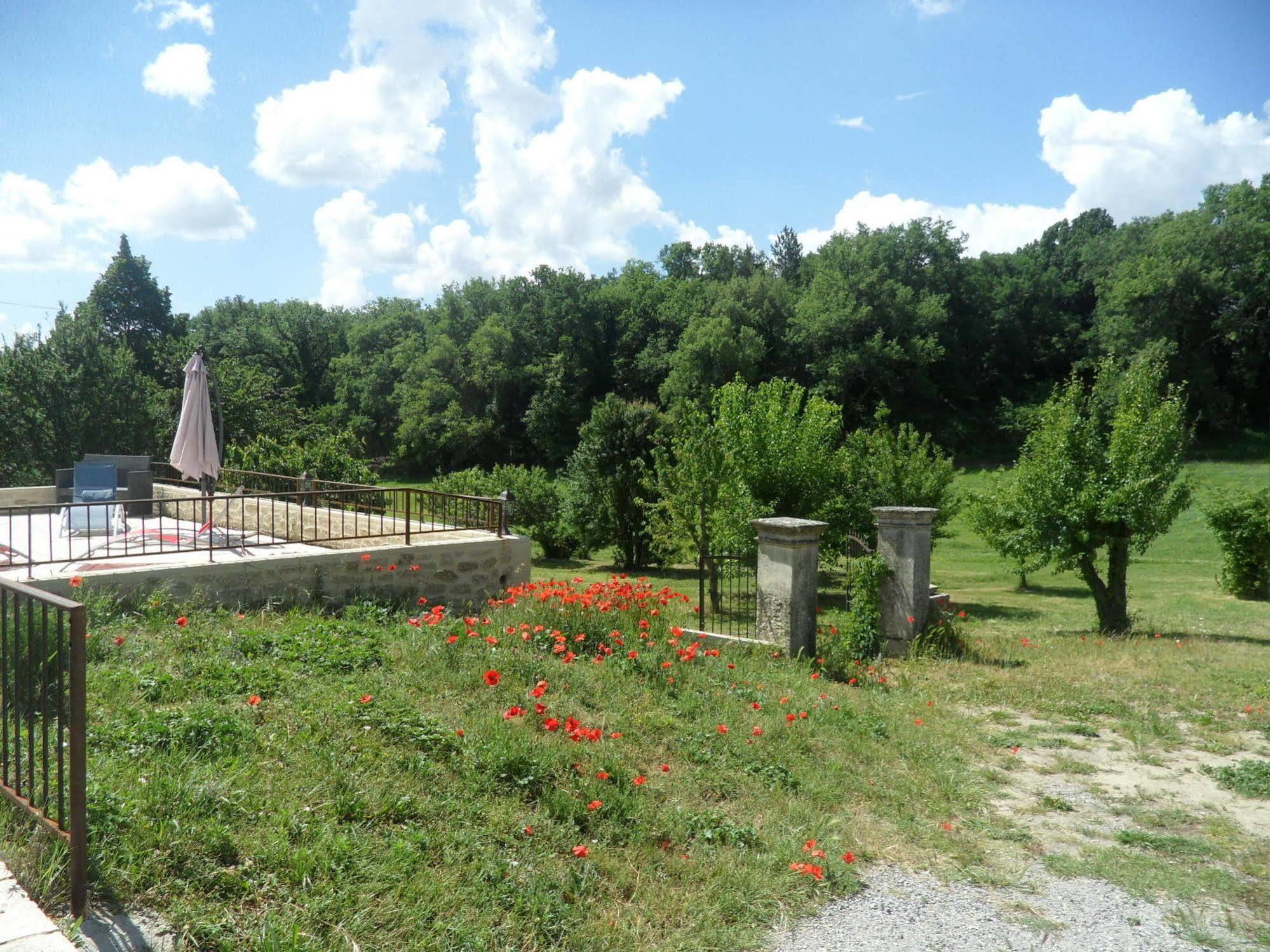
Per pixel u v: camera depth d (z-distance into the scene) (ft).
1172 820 18.02
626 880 13.47
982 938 13.03
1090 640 41.55
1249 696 28.48
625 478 90.48
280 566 30.30
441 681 20.62
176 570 27.37
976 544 115.65
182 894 10.88
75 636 10.16
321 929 10.76
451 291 259.60
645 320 228.22
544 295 230.89
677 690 23.79
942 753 21.84
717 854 14.85
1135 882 15.02
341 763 15.06
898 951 12.55
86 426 84.23
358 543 36.22
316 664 20.67
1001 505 53.21
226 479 62.03
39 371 83.56
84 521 37.76
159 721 15.31
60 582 25.00
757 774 18.72
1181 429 47.19
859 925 13.23
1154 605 64.44
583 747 17.87
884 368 194.39
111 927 10.12
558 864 13.52
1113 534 47.50
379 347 258.78
